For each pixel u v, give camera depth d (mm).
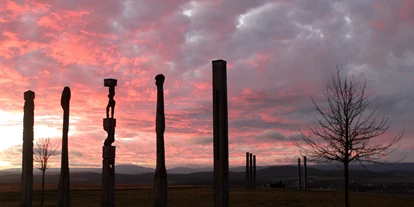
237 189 69688
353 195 46438
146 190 62406
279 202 36719
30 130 17203
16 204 31562
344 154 17516
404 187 86250
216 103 11156
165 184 12602
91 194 49344
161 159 12641
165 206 12523
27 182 16875
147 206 33719
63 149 15758
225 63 11344
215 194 10883
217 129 11055
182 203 36844
